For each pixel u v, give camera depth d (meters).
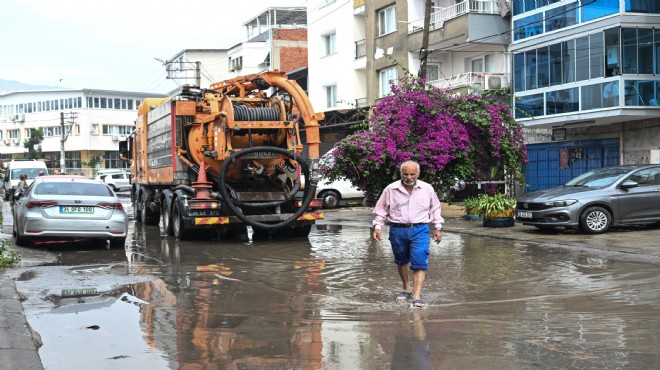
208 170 14.67
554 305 7.19
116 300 7.75
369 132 17.31
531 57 24.08
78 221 12.59
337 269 10.17
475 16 26.20
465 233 15.34
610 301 7.35
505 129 17.56
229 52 58.56
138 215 21.11
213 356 5.32
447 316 6.69
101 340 5.87
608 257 10.95
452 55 30.28
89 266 10.68
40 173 38.72
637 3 20.36
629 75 20.30
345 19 36.22
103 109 78.50
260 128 13.98
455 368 4.89
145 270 10.21
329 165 17.58
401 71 31.11
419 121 17.28
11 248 12.98
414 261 7.41
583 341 5.59
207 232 15.18
